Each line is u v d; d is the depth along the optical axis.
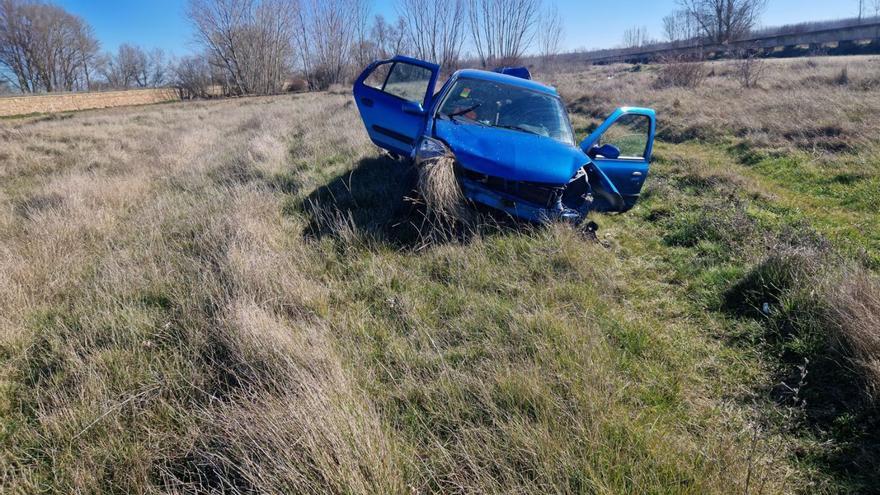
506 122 5.27
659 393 2.59
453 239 4.21
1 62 51.97
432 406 2.34
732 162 8.93
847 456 2.21
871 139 8.56
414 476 1.93
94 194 5.61
